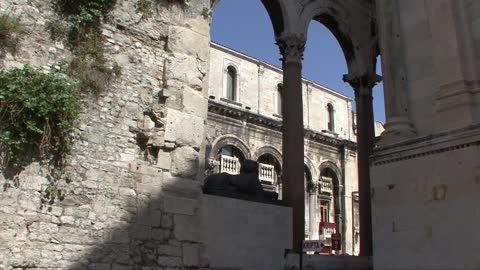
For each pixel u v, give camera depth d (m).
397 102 14.04
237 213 15.24
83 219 11.38
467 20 13.13
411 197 12.83
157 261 12.27
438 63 13.34
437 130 13.02
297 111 19.20
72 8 12.52
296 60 19.89
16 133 10.68
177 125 13.51
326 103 52.12
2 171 10.43
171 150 13.31
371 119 22.84
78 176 11.53
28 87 10.90
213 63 43.34
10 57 11.18
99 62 12.50
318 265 17.41
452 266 11.59
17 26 11.31
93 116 12.12
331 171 50.41
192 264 12.91
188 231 13.08
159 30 14.01
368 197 21.55
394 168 13.41
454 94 12.72
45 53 11.77
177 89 13.80
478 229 11.27
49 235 10.80
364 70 23.11
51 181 11.08
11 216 10.37
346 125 53.50
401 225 12.89
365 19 23.98
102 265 11.38
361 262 19.27
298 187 18.14
